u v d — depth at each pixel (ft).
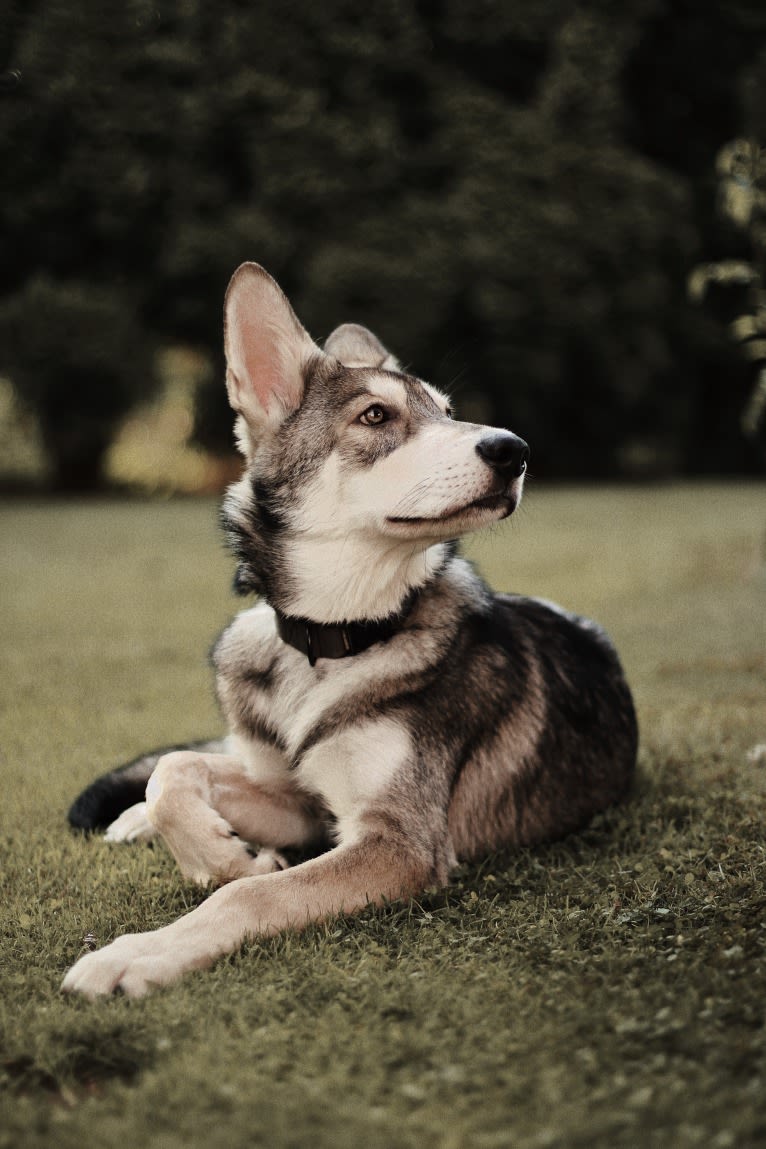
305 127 72.02
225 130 73.05
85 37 70.49
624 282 75.82
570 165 74.38
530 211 73.46
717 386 87.20
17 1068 6.81
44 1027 7.21
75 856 10.98
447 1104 6.23
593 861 10.69
